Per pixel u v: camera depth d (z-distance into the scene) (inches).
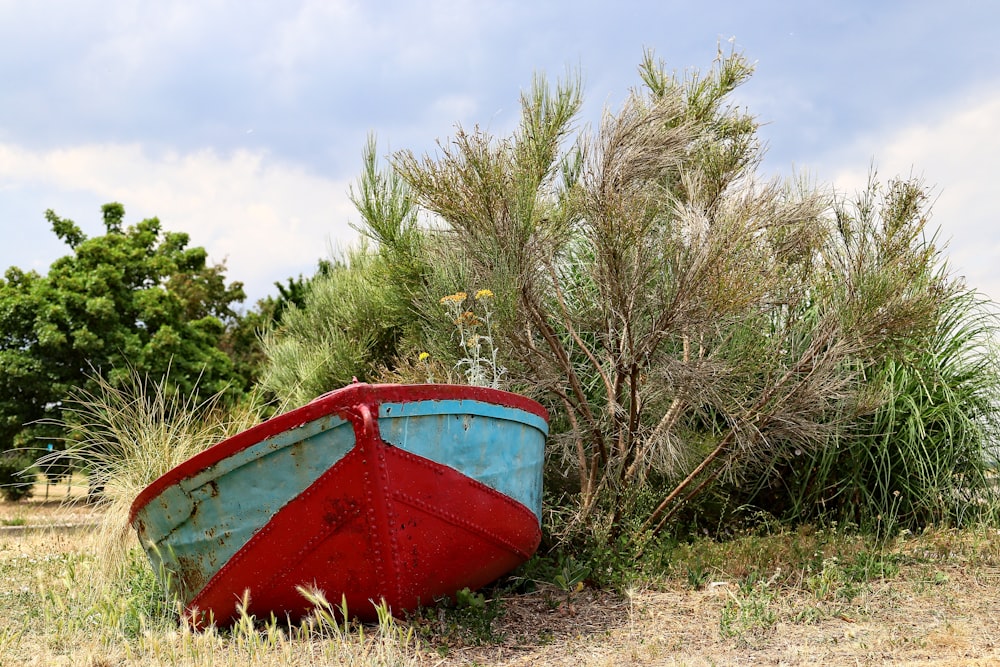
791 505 338.3
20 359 791.7
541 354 270.7
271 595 200.7
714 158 298.8
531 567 258.4
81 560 291.9
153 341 816.9
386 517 190.1
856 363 297.6
